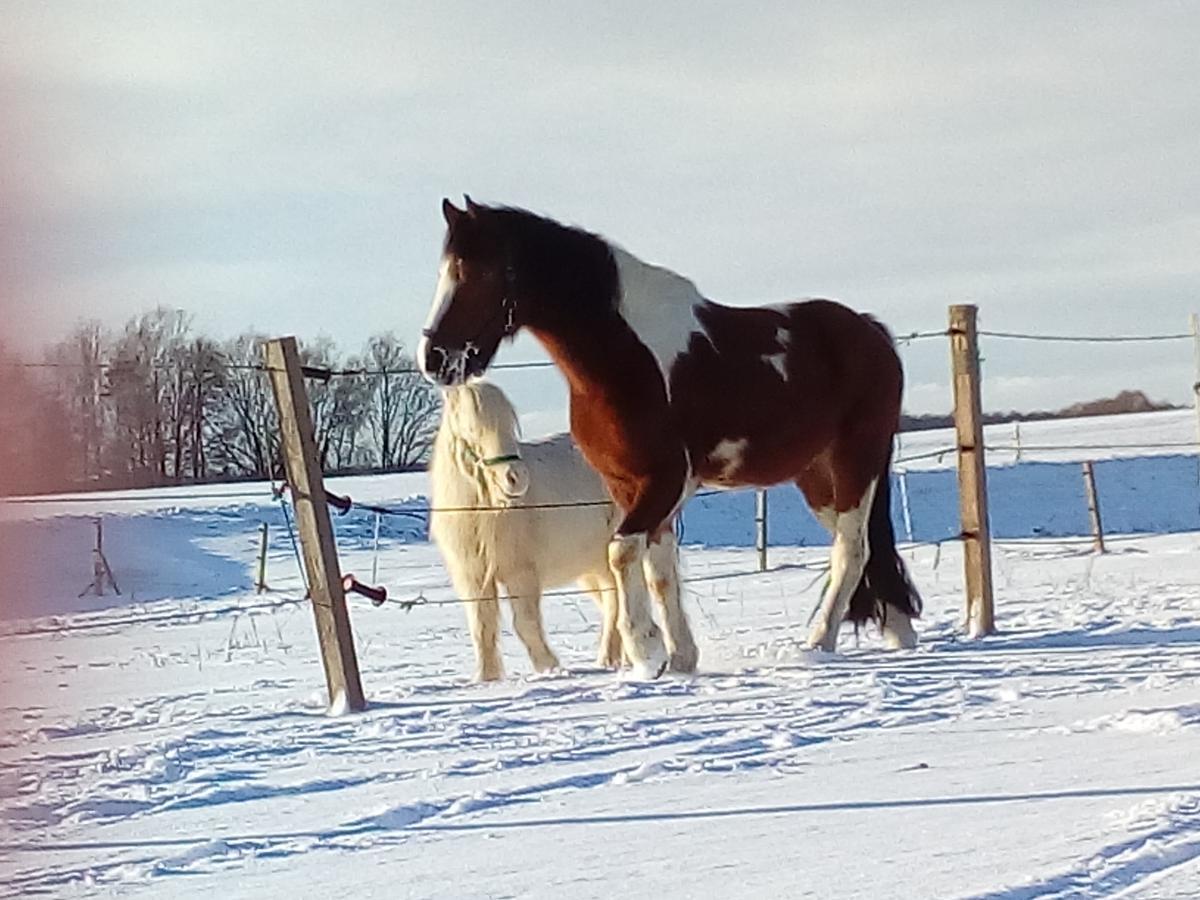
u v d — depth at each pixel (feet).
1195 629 32.71
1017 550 72.02
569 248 28.07
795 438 31.35
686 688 26.35
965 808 14.74
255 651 43.34
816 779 16.84
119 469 137.90
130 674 37.58
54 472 126.00
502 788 17.34
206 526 103.40
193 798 17.97
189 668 38.55
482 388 30.53
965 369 34.83
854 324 33.27
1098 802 14.65
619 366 28.37
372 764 19.88
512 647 40.29
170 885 13.24
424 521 106.32
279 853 14.43
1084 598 42.55
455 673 33.45
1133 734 18.79
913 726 20.62
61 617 63.87
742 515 106.42
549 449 32.58
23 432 122.72
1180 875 11.72
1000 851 12.76
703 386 29.55
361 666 35.73
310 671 36.35
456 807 16.33
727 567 73.61
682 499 29.35
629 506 29.30
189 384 134.51
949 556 73.77
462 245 27.40
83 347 85.30
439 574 78.64
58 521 101.55
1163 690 22.90
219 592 79.61
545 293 27.84
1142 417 177.27
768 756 18.62
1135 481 113.09
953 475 116.78
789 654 30.81
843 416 32.73
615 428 28.58
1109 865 12.03
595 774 17.89
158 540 98.17
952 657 29.78
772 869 12.58
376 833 15.19
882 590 33.06
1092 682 24.32
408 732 22.75
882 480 33.50
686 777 17.46
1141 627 33.68
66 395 112.57
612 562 28.84
